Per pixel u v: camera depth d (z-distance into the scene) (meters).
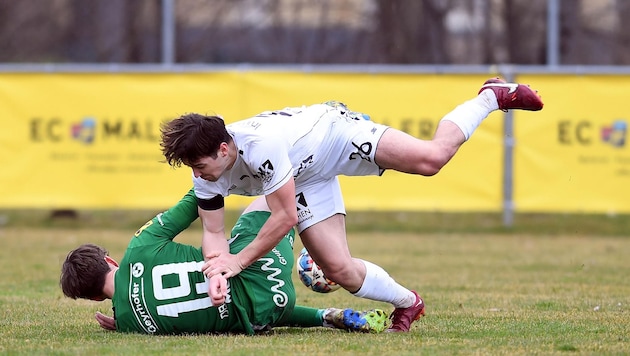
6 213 54.50
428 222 51.47
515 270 32.38
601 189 43.22
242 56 87.25
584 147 43.19
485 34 80.94
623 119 43.03
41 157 44.44
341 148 18.86
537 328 19.55
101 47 87.25
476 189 43.44
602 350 16.86
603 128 43.09
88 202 44.38
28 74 44.28
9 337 18.30
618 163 43.09
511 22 79.31
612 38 81.06
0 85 44.34
